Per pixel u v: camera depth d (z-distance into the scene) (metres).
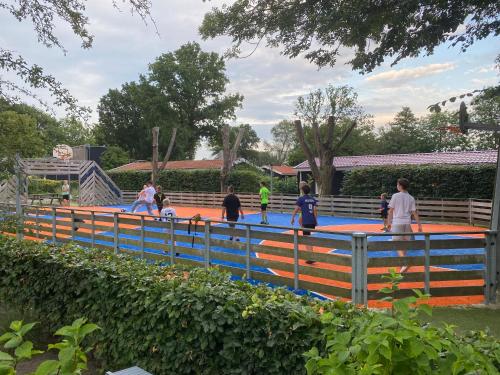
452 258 7.25
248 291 3.94
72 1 7.38
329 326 2.79
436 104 7.61
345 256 7.02
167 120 64.50
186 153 71.19
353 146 57.75
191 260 9.66
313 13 10.88
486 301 7.25
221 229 8.97
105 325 4.59
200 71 66.12
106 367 4.62
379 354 1.85
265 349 3.28
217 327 3.49
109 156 69.88
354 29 10.40
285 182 35.09
